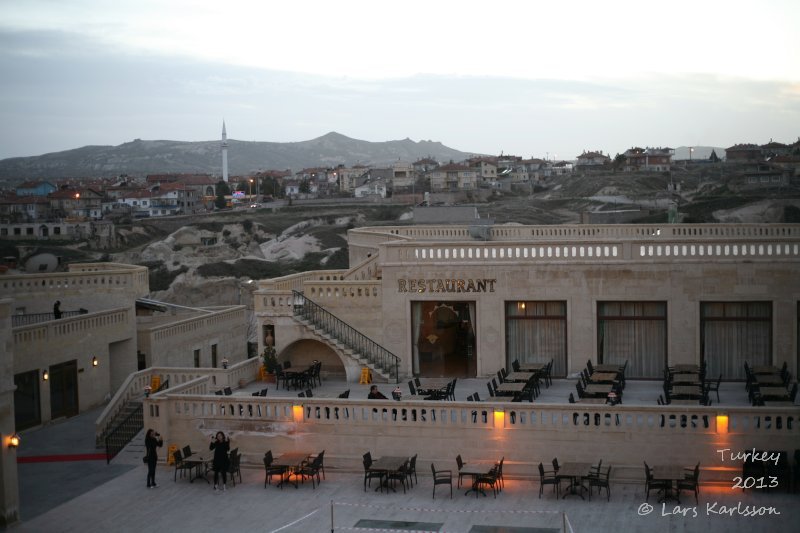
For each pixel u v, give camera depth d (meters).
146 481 31.12
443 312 40.06
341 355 40.06
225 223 197.25
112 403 37.47
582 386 34.06
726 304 37.28
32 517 27.95
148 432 30.78
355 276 47.03
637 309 38.00
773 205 139.88
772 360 36.66
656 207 164.38
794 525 24.81
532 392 34.38
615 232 48.62
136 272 49.94
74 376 42.34
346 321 40.78
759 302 36.97
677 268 37.19
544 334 38.97
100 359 44.34
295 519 26.95
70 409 41.94
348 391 33.59
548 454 29.66
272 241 188.00
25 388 39.00
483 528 25.50
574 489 28.02
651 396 34.47
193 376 39.62
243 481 30.92
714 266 36.84
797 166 178.38
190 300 134.38
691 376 33.66
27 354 38.81
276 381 39.47
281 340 40.91
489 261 39.06
